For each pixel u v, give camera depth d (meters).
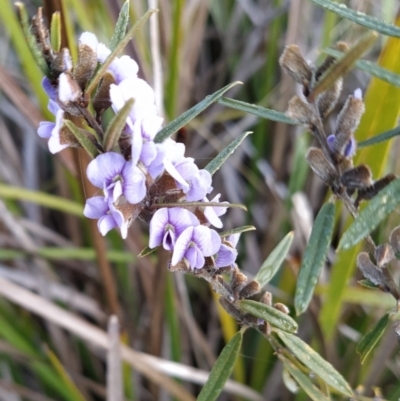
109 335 0.17
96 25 0.23
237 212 0.26
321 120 0.10
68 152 0.18
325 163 0.10
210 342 0.23
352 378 0.19
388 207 0.08
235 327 0.20
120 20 0.09
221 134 0.29
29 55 0.19
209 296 0.24
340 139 0.09
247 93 0.28
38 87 0.19
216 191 0.27
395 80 0.10
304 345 0.11
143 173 0.08
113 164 0.08
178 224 0.09
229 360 0.10
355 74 0.26
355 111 0.09
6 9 0.18
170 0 0.24
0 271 0.22
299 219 0.20
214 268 0.10
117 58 0.09
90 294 0.24
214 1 0.29
